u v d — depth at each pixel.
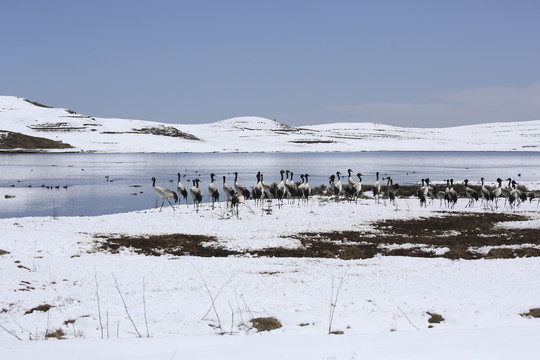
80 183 59.22
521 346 6.74
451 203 36.25
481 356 6.18
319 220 27.69
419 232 24.72
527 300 11.07
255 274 15.65
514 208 33.47
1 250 17.80
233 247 21.03
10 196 45.00
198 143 188.75
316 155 153.50
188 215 29.11
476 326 9.42
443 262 17.22
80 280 14.77
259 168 87.00
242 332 9.30
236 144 197.25
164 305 11.45
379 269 16.12
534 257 17.64
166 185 56.88
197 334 9.25
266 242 21.95
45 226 24.38
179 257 18.58
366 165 98.50
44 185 54.50
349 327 9.42
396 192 43.66
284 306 11.20
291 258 18.38
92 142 168.00
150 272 15.94
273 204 33.81
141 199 44.59
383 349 6.62
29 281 14.25
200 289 13.38
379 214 29.78
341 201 35.94
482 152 183.12
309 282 14.16
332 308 10.88
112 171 78.75
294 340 7.39
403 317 9.99
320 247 21.16
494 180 60.88
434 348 6.64
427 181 37.69
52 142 159.12
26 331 9.66
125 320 10.27
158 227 25.12
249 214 29.38
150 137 184.88
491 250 19.48
